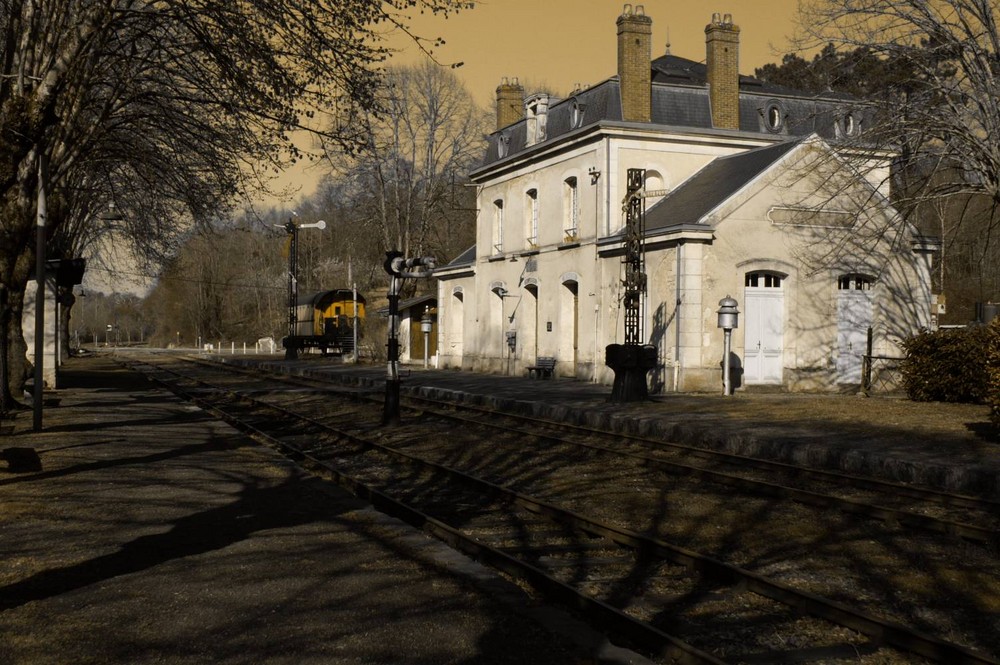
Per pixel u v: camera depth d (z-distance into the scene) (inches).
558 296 1263.5
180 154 845.2
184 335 4274.1
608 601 259.6
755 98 1266.0
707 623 240.4
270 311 3548.2
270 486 422.0
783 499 420.2
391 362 741.9
